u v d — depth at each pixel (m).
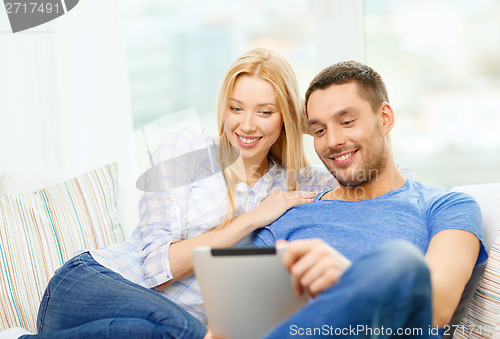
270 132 1.63
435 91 2.42
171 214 1.60
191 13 2.61
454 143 2.43
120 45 2.55
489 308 1.35
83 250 1.65
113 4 2.54
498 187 1.55
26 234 1.69
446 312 1.17
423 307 0.94
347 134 1.45
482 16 2.35
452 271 1.21
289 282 1.01
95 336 1.26
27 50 2.57
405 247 0.92
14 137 2.61
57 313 1.47
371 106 1.46
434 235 1.34
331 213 1.50
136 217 1.91
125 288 1.42
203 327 1.28
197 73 2.63
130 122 2.58
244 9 2.55
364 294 0.87
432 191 1.49
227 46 2.59
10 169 2.61
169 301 1.35
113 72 2.56
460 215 1.35
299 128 1.70
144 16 2.65
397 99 2.45
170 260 1.53
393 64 2.43
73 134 2.57
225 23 2.58
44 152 2.60
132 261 1.62
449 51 2.39
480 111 2.40
